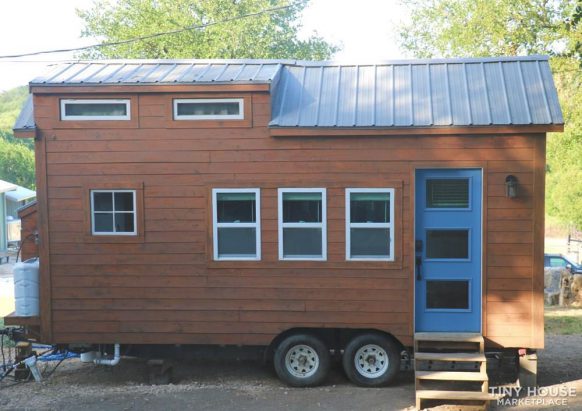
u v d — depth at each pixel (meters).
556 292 18.19
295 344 8.52
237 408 7.68
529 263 8.20
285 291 8.53
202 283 8.62
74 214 8.72
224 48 24.91
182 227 8.63
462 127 8.14
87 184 8.68
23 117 8.98
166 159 8.62
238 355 8.73
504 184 8.21
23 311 8.83
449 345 8.20
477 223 8.34
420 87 8.96
